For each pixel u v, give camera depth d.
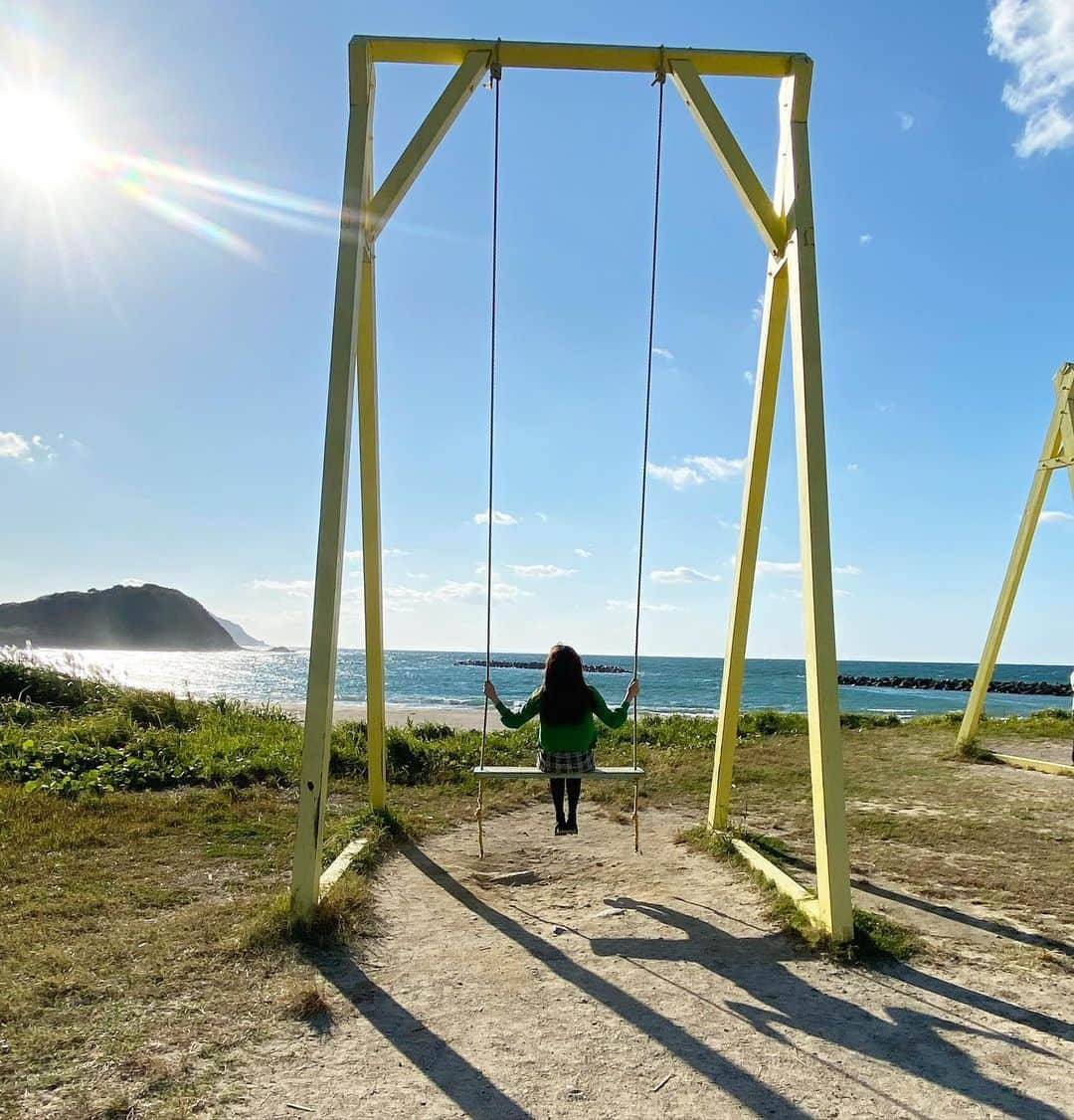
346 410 4.39
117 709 11.45
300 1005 3.25
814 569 4.29
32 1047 2.89
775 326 5.57
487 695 5.49
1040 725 12.82
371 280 5.50
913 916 4.49
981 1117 2.60
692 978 3.66
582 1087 2.74
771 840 5.94
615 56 4.96
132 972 3.55
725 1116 2.59
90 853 5.40
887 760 9.90
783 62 4.91
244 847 5.61
